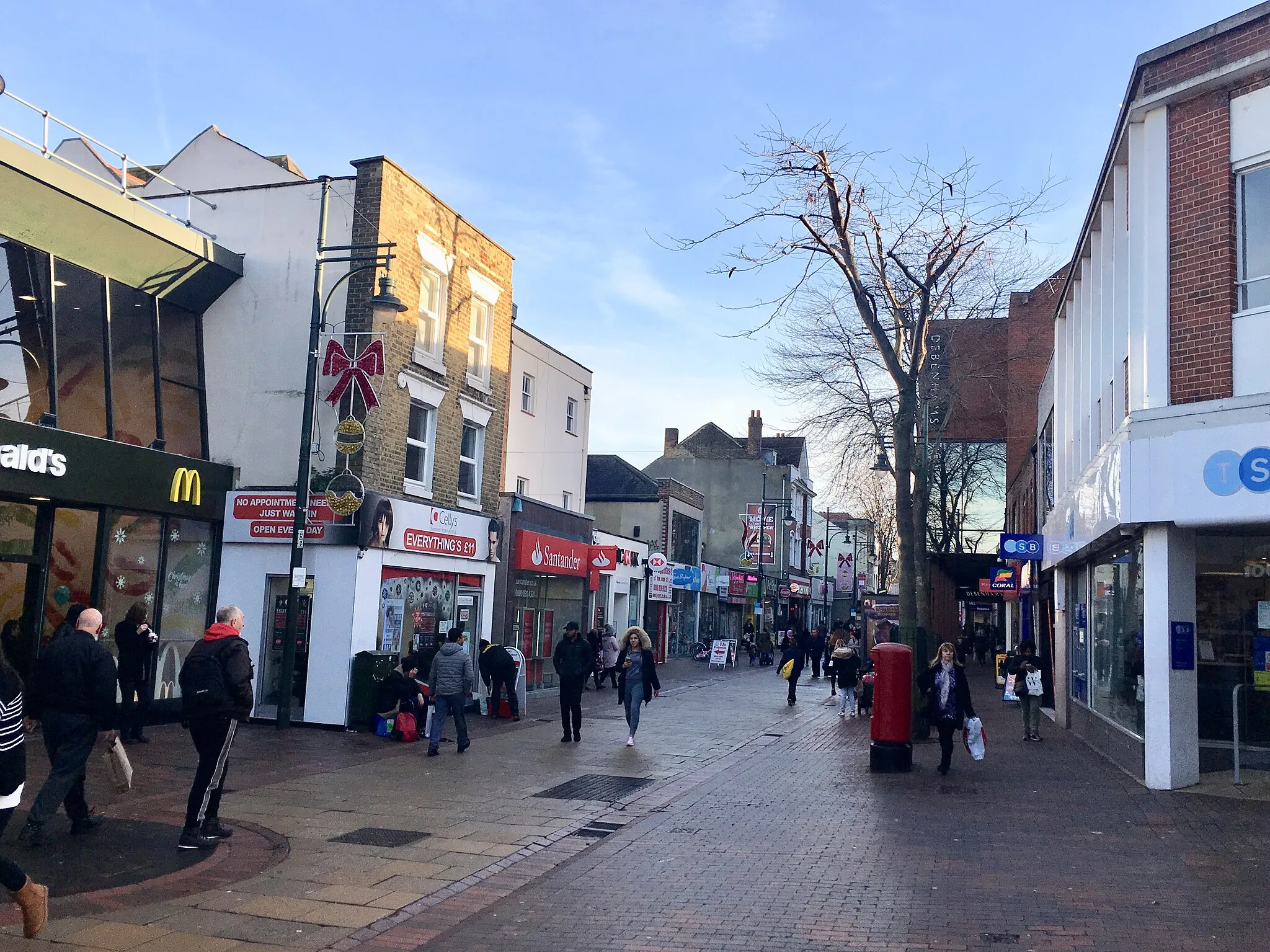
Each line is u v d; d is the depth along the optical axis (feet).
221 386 59.26
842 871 26.66
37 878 23.44
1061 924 21.88
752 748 52.60
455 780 40.09
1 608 46.47
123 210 50.60
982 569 132.05
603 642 85.81
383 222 57.57
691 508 152.66
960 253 62.75
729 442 200.34
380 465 57.26
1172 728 39.68
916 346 59.00
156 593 53.47
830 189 53.98
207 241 56.90
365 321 57.11
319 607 55.06
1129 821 33.55
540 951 20.01
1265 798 37.55
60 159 47.55
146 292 55.16
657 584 125.70
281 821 31.12
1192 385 39.65
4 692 18.67
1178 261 40.57
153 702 52.54
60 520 48.42
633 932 21.31
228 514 57.36
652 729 59.62
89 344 50.98
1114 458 42.78
